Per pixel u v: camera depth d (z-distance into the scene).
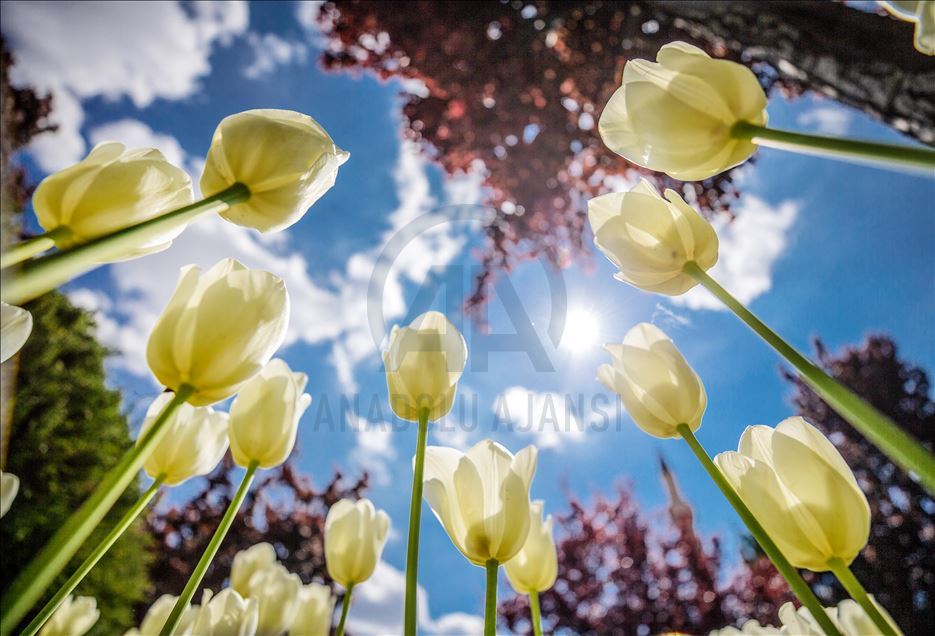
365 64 2.60
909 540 2.33
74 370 3.15
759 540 0.20
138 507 0.28
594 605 2.91
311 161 0.26
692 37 1.99
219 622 0.33
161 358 0.23
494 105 2.47
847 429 2.50
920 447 0.14
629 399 0.29
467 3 2.25
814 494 0.22
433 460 0.30
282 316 0.25
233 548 2.92
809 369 0.17
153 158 0.24
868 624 0.25
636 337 0.30
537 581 0.36
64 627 0.35
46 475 2.81
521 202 2.56
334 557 0.41
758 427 0.25
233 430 0.32
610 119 0.28
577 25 2.14
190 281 0.24
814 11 1.32
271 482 3.11
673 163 0.26
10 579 2.58
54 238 0.21
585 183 2.50
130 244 0.18
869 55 1.27
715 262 0.28
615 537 3.02
